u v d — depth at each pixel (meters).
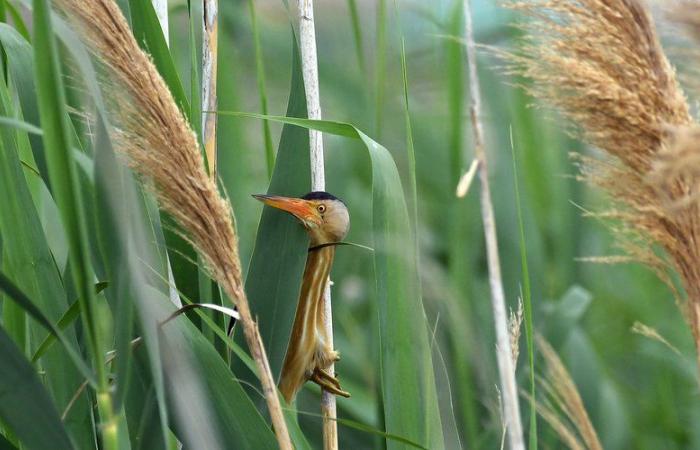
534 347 4.91
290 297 4.46
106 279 4.35
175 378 4.34
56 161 4.16
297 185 4.48
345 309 5.10
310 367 4.52
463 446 4.84
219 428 4.35
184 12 4.91
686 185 4.28
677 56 4.19
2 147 4.37
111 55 4.29
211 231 4.31
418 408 4.39
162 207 4.32
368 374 4.98
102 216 4.21
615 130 4.28
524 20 4.64
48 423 4.24
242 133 4.77
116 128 4.30
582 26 4.28
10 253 4.38
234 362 4.47
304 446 4.42
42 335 4.40
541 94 4.29
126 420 4.41
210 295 4.47
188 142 4.30
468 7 4.30
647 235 4.31
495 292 4.32
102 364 4.20
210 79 4.53
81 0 4.28
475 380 4.90
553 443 4.85
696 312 4.31
